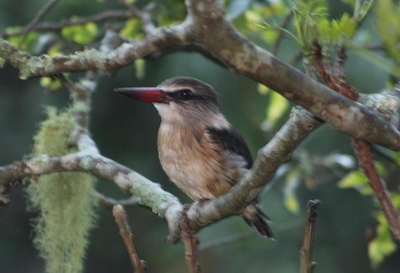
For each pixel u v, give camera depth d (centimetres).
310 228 629
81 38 1195
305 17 599
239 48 568
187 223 779
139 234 1778
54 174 919
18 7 1571
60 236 918
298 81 587
